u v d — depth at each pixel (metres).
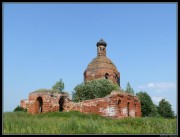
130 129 20.97
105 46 66.38
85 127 20.03
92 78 63.03
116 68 66.25
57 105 41.03
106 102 41.16
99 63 63.53
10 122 20.55
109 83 54.34
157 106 66.25
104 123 23.67
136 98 47.97
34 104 40.91
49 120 25.02
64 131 19.42
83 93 52.97
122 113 42.62
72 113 35.50
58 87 65.31
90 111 41.28
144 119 24.34
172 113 65.31
